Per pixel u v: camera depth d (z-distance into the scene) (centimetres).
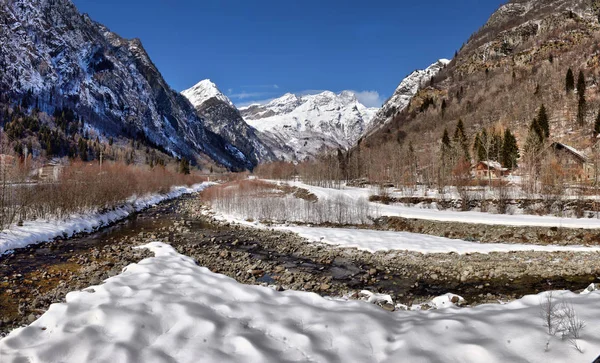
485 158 8256
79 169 4109
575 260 2139
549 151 5791
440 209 4244
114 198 3994
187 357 741
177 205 5556
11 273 1692
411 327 851
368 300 1257
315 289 1620
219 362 721
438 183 5391
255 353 743
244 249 2556
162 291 1072
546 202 3669
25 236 2358
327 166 8762
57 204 3034
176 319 895
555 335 734
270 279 1773
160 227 3456
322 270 2008
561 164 5219
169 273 1302
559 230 2833
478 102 15138
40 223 2759
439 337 786
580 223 2877
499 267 2009
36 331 845
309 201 4775
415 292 1622
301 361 723
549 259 2178
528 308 928
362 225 3697
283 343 802
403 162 7000
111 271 1619
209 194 6112
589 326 752
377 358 735
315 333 837
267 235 3102
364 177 8944
